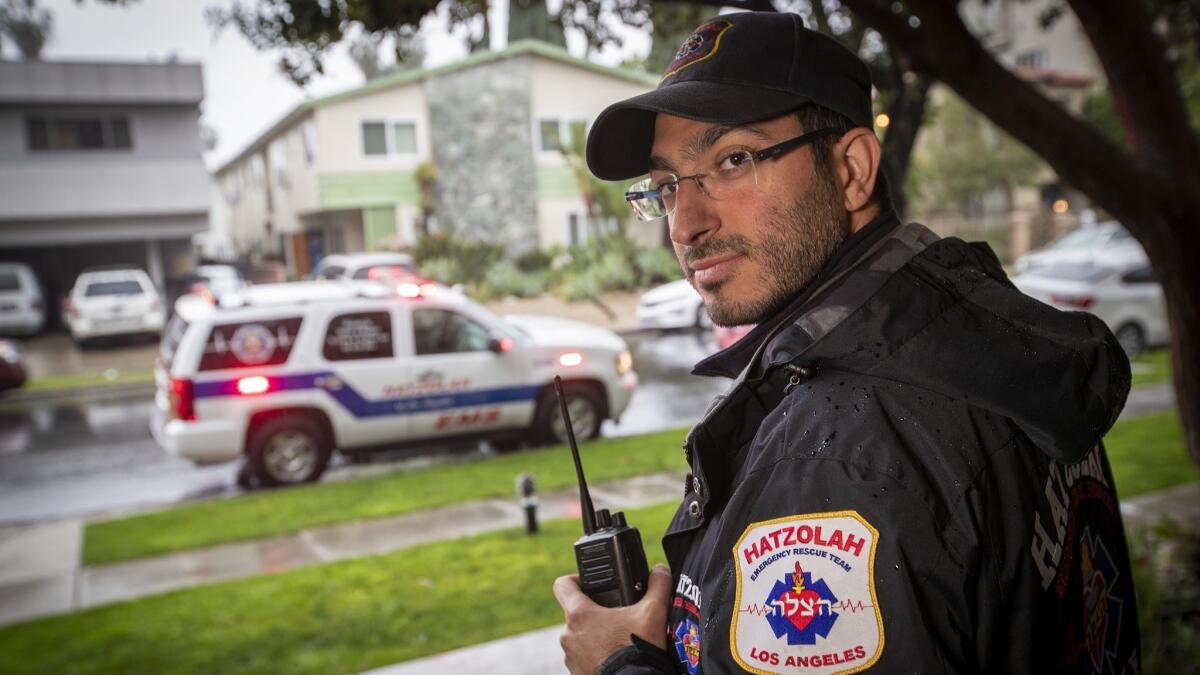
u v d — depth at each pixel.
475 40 3.73
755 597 0.85
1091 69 27.97
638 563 1.10
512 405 8.16
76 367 16.86
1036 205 28.27
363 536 5.96
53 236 22.03
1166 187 2.70
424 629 4.18
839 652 0.81
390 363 7.72
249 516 6.55
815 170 1.06
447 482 7.24
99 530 6.53
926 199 25.00
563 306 14.04
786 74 1.02
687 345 12.96
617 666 1.01
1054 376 0.85
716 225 1.07
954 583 0.81
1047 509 0.90
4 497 8.17
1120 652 1.11
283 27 3.27
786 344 0.96
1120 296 12.04
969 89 2.71
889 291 0.94
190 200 22.81
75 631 4.49
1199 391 2.81
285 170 24.67
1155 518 4.82
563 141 20.62
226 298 7.66
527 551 5.34
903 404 0.87
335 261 18.67
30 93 21.08
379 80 20.61
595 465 7.50
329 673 3.74
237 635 4.25
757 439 0.94
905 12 3.15
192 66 22.17
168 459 9.44
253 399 7.34
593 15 4.09
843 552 0.82
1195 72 6.50
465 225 20.92
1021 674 0.85
